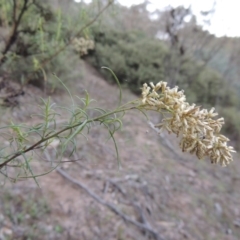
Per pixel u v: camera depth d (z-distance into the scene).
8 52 1.44
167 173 4.90
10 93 1.54
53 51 1.67
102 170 4.12
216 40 8.77
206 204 4.59
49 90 4.84
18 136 0.76
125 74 8.19
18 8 1.40
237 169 6.47
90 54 8.18
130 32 8.93
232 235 4.24
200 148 0.69
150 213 3.82
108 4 1.54
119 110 0.69
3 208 2.77
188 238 3.72
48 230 2.84
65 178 3.56
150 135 5.88
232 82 10.50
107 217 3.33
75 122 0.71
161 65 8.15
